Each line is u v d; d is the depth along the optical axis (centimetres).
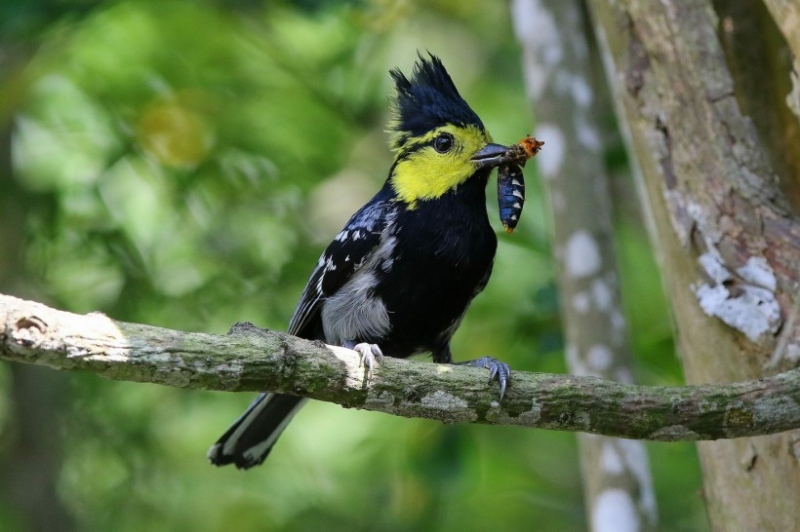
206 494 1397
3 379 1477
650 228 773
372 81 1430
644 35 750
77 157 1381
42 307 556
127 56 1398
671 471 1336
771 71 732
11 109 1331
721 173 710
